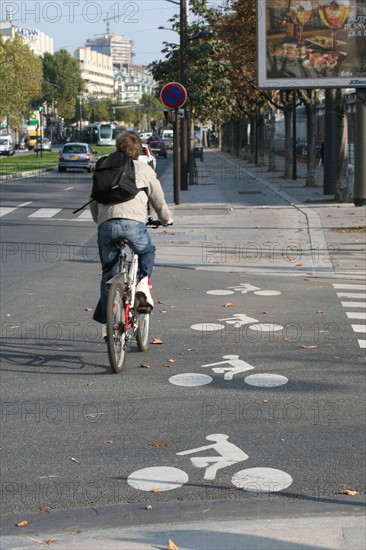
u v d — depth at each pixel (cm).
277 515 723
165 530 682
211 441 920
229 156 12594
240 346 1350
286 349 1331
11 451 895
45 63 18412
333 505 749
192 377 1169
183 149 4991
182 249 2538
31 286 1898
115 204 1177
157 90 5741
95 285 1916
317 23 3356
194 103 5344
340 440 925
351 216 3278
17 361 1254
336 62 3356
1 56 12444
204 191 4978
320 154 7319
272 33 3378
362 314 1616
